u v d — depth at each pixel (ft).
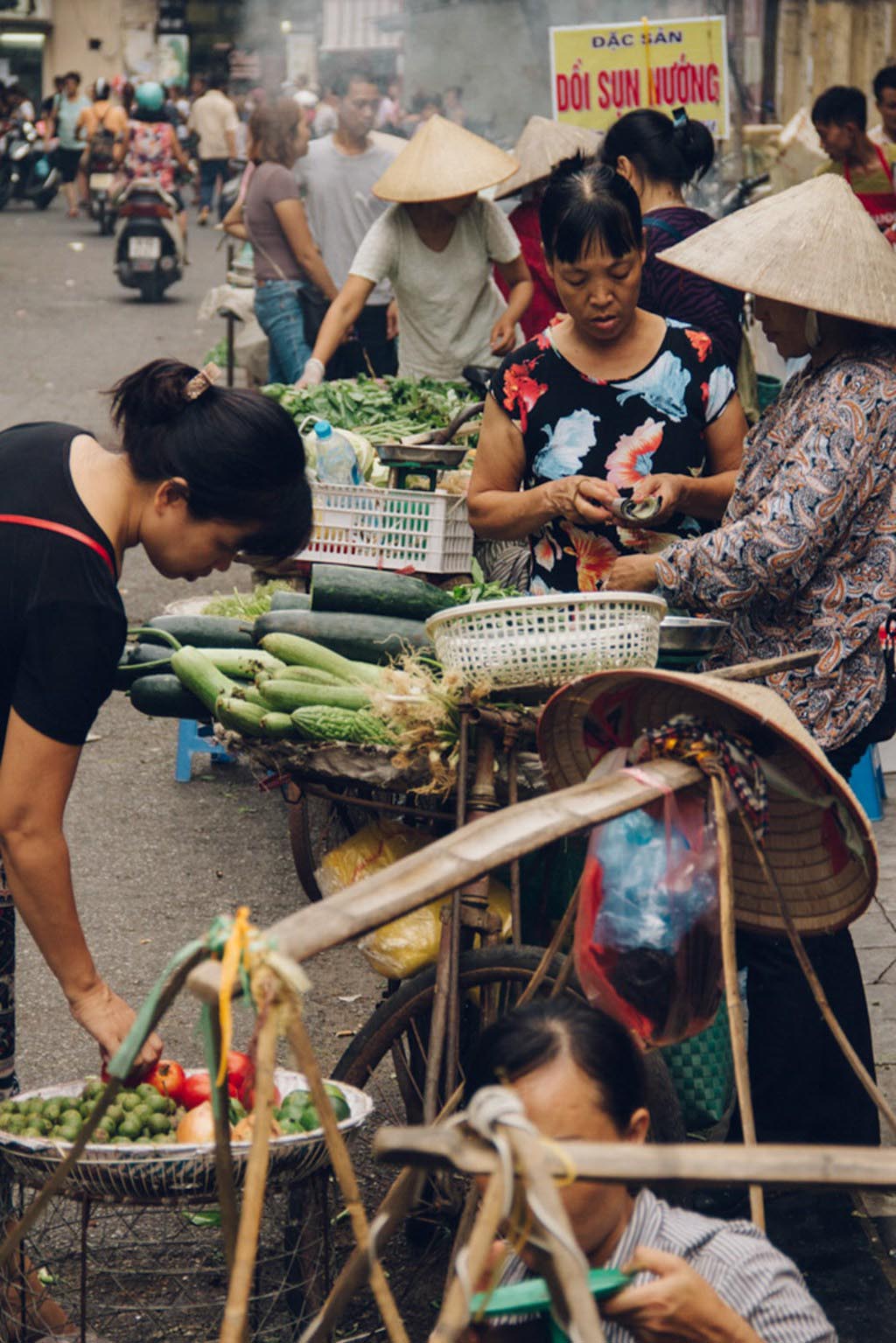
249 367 31.45
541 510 11.03
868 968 14.71
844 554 10.26
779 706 7.20
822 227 10.18
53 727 7.95
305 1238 9.31
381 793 11.00
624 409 11.34
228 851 17.58
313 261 26.25
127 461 8.13
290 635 10.29
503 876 11.04
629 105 23.85
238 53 98.63
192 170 93.50
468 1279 4.64
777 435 10.40
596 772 7.55
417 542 12.13
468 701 9.30
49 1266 10.19
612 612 9.12
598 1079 6.01
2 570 7.98
